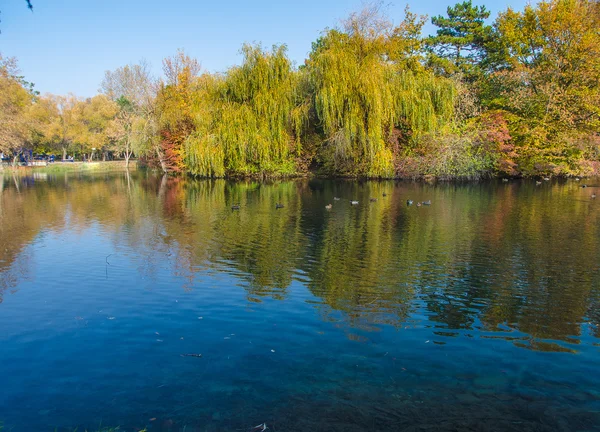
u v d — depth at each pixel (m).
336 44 33.59
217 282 10.23
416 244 13.80
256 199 25.23
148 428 4.88
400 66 37.78
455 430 4.79
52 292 9.70
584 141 33.53
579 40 34.09
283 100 34.41
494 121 34.81
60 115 71.56
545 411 5.15
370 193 27.52
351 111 32.09
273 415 5.07
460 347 6.89
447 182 33.94
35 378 6.07
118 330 7.62
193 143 37.16
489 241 14.08
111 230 16.53
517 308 8.59
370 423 4.90
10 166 60.44
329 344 6.98
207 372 6.13
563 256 12.24
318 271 11.06
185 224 17.50
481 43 49.44
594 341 7.15
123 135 61.09
